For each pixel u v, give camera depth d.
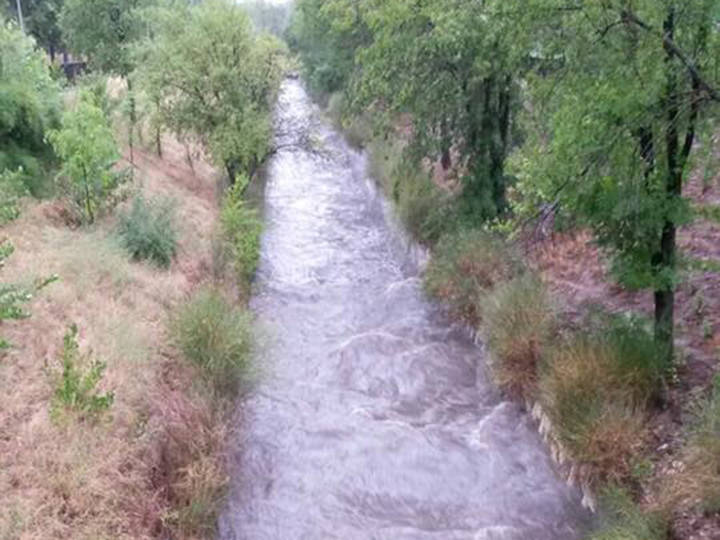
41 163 12.35
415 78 13.20
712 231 10.46
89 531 5.55
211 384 8.23
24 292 7.08
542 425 8.29
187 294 10.98
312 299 13.89
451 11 10.24
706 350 8.08
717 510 5.60
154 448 6.85
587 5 6.01
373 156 21.22
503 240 11.93
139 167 16.89
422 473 7.98
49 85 13.06
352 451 8.41
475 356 10.88
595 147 6.42
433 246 14.05
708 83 5.96
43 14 34.78
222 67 16.22
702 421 6.33
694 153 7.12
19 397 6.93
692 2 5.71
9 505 5.59
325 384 10.26
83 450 6.27
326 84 33.28
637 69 5.98
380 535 6.95
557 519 7.02
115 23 18.83
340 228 18.88
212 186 18.86
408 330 11.84
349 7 13.96
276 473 7.96
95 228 11.65
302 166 26.25
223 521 6.96
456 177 14.32
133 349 8.27
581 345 8.18
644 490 6.38
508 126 13.23
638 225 6.71
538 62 8.80
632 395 7.29
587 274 11.27
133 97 16.89
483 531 6.89
